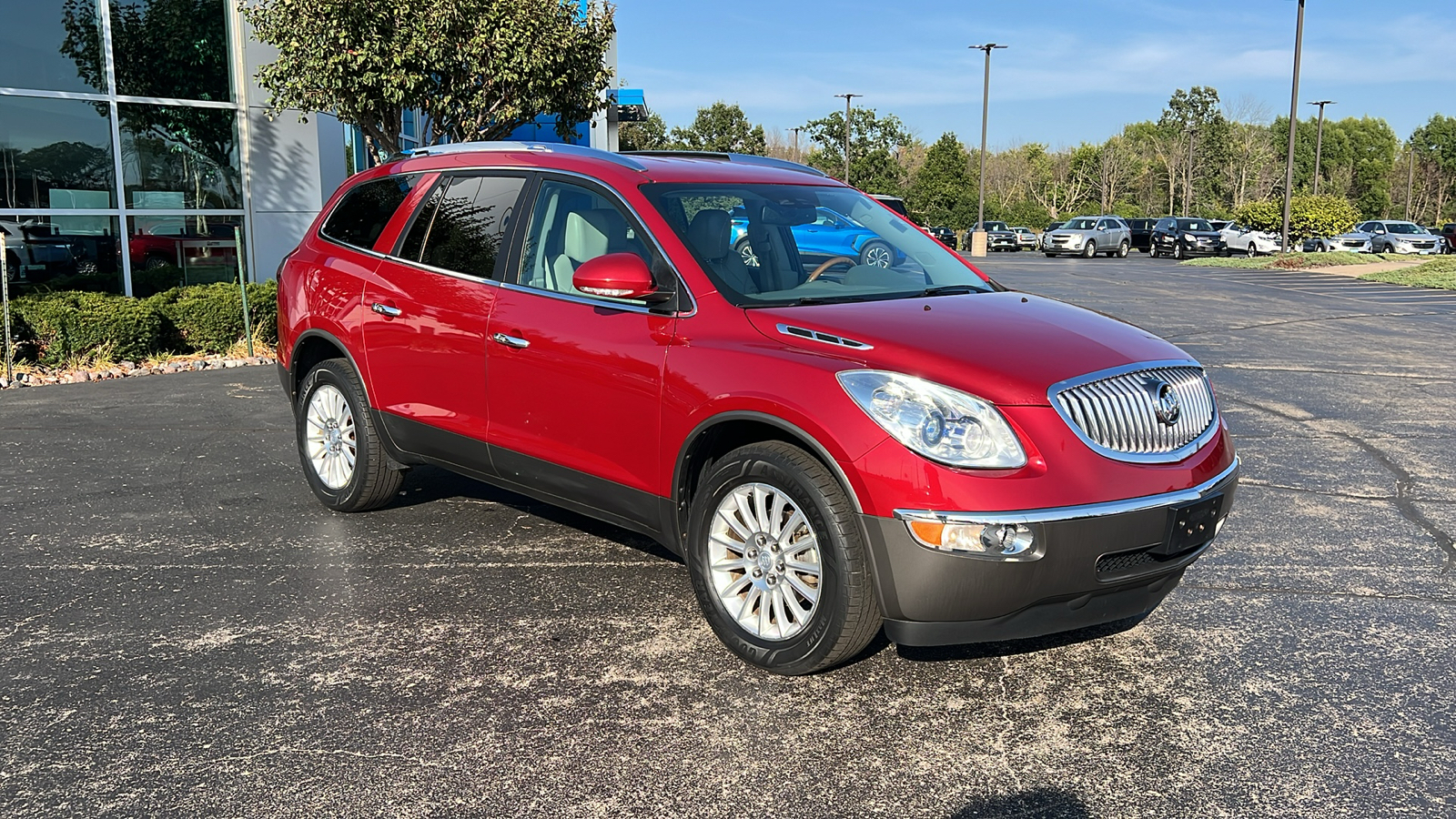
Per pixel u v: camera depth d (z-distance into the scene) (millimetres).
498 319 4621
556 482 4496
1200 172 90188
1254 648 4105
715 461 3959
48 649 4004
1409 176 106000
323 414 5785
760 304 3990
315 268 5730
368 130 12641
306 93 12180
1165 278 28297
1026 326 3902
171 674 3795
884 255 4664
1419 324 16359
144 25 13312
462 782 3098
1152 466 3576
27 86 12422
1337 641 4180
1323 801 3029
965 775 3164
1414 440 7918
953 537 3309
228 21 14055
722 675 3816
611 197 4414
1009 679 3816
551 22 12516
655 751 3285
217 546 5207
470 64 12102
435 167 5316
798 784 3109
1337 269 31297
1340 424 8477
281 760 3213
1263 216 46094
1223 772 3191
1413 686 3779
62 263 12836
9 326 9914
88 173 12984
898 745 3336
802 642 3660
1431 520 5848
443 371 4902
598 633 4180
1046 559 3348
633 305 4160
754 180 4758
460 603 4480
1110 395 3566
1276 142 105812
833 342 3666
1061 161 89625
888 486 3363
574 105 13492
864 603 3525
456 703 3592
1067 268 33938
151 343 11141
